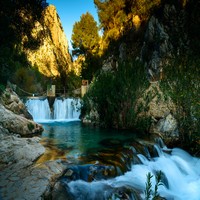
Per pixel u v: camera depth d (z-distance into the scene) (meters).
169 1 18.64
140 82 13.39
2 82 13.72
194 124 10.59
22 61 26.81
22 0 13.60
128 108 13.66
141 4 21.31
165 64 13.55
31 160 6.75
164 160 8.85
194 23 14.93
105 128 14.07
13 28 14.19
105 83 15.12
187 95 10.95
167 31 16.30
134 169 7.42
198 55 12.33
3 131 9.10
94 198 5.37
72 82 28.20
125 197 5.35
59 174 5.89
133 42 20.47
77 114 18.80
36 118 17.88
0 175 5.59
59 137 11.00
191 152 10.23
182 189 7.39
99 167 6.52
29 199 4.50
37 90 28.03
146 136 11.33
